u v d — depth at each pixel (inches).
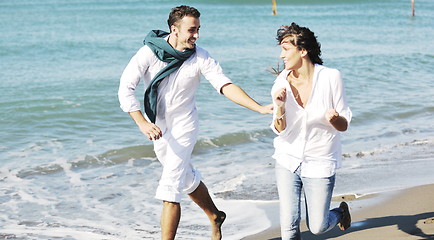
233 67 647.1
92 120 415.5
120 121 415.2
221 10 1539.1
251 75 597.0
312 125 150.9
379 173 276.4
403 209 219.6
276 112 148.1
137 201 254.4
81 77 590.6
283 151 156.0
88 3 1678.2
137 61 170.9
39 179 289.7
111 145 350.3
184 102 172.9
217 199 243.4
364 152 319.6
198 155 331.0
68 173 300.7
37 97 478.6
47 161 319.6
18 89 517.7
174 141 173.6
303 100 150.1
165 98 171.5
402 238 188.9
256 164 309.0
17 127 393.1
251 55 759.1
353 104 454.9
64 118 417.7
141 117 169.0
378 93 502.6
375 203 228.1
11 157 327.0
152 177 293.1
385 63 674.2
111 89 524.7
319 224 154.6
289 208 155.6
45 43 845.8
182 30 166.7
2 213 238.1
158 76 169.0
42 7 1531.7
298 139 153.3
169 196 172.9
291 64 149.2
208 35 983.0
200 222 220.5
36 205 249.1
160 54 168.4
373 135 366.9
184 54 168.7
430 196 235.3
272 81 569.0
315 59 151.3
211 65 171.3
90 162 320.5
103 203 251.9
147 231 216.7
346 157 312.0
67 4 1635.1
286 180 155.9
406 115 423.2
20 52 765.3
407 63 674.2
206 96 478.3
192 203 242.4
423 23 1280.8
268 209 230.5
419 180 261.7
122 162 322.0
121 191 269.3
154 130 165.3
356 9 1626.5
